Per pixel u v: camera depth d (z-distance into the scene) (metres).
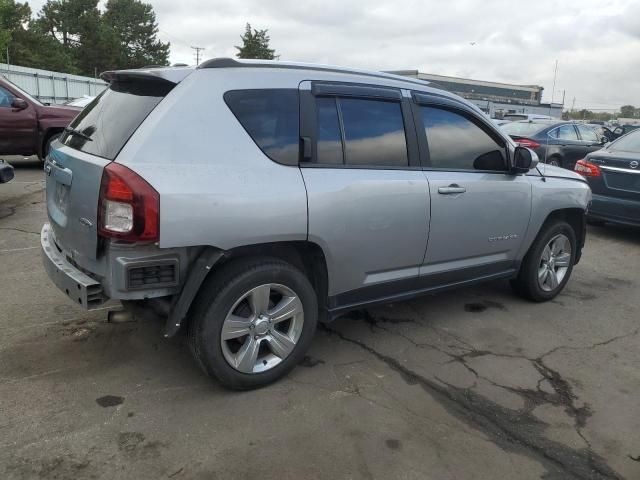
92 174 2.94
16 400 3.14
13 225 6.84
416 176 3.88
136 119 3.02
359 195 3.52
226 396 3.29
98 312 4.36
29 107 10.51
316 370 3.67
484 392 3.50
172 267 2.97
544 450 2.95
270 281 3.26
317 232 3.35
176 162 2.93
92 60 73.50
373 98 3.75
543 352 4.12
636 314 4.98
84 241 3.05
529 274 4.97
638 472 2.81
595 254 7.12
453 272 4.30
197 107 3.05
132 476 2.60
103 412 3.08
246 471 2.67
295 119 3.35
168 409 3.13
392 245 3.78
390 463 2.78
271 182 3.17
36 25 75.62
